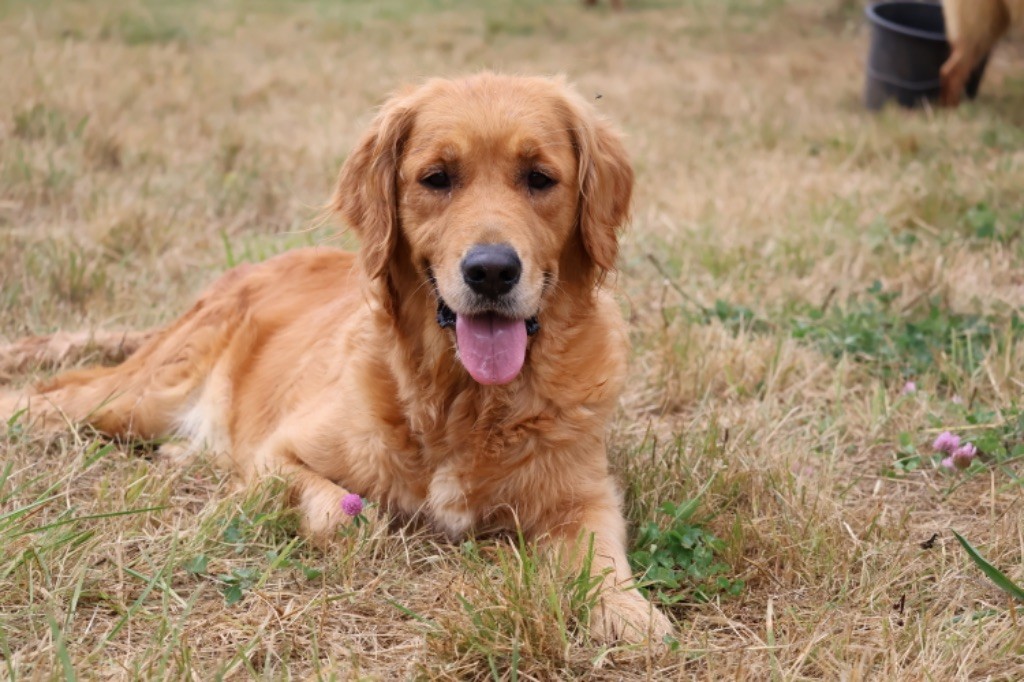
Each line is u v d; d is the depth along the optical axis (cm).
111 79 962
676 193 750
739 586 321
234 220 685
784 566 336
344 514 340
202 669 270
